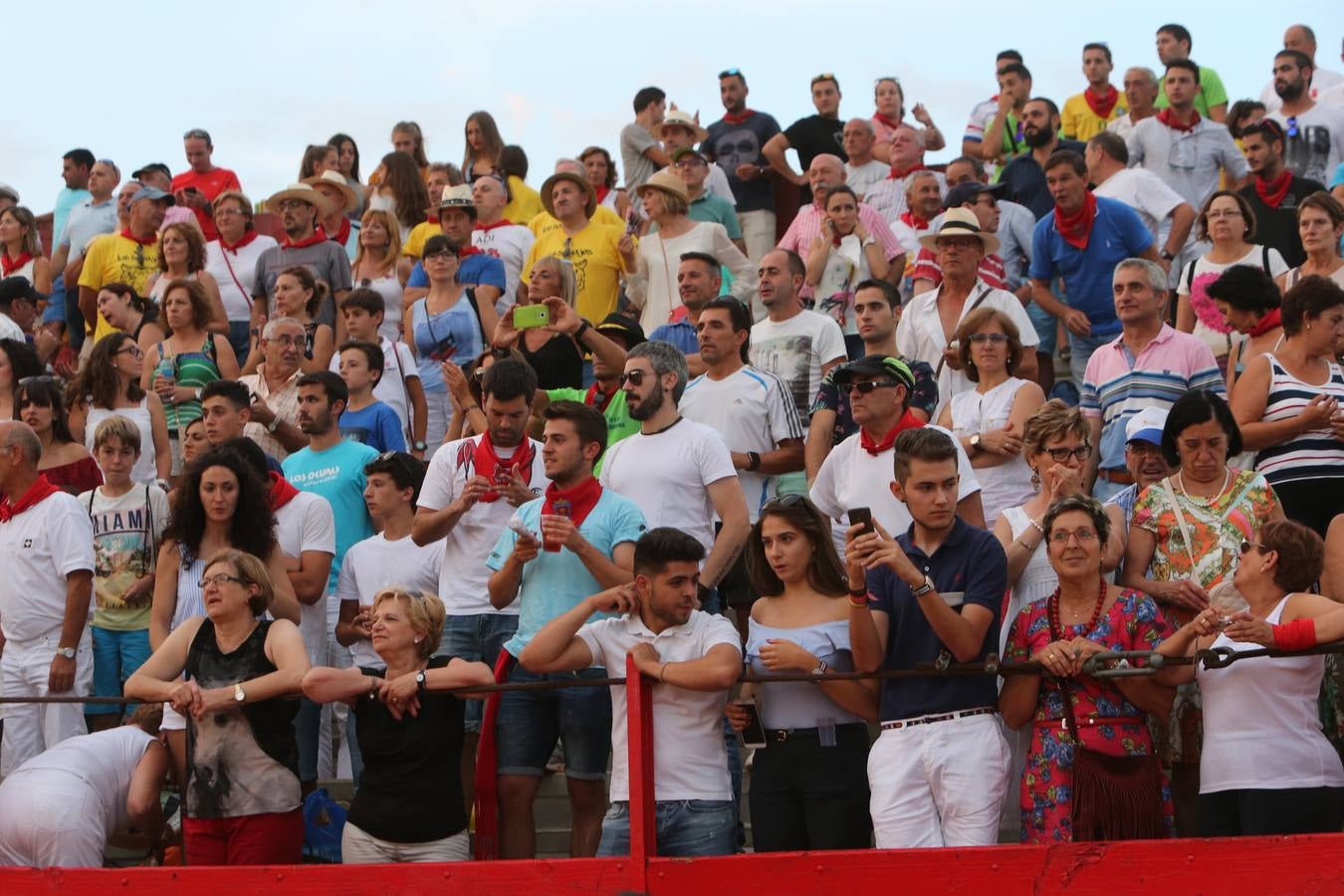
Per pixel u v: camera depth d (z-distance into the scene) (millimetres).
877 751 11656
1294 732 11227
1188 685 12578
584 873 11180
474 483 13625
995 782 11383
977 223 17922
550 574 13086
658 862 11094
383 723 12195
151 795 12969
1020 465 15289
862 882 10875
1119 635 11484
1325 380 14812
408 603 12328
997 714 11680
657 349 14250
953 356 16234
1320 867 10414
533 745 13016
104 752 13016
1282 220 22328
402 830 12062
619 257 21641
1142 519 12891
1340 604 11156
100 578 15633
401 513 15180
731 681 11461
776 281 17875
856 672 11375
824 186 22562
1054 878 10680
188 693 12141
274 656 12391
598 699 13062
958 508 13461
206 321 20734
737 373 15992
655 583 11859
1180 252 23188
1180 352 16000
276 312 21328
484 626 14047
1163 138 24688
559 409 13242
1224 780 11258
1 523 15195
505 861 11328
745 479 15852
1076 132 28281
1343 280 18531
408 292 21766
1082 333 19922
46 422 17328
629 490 14125
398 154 25594
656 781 11719
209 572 12516
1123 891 10617
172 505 14234
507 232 23266
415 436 20203
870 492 14328
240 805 12172
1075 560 11523
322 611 15164
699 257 17906
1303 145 25469
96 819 12672
